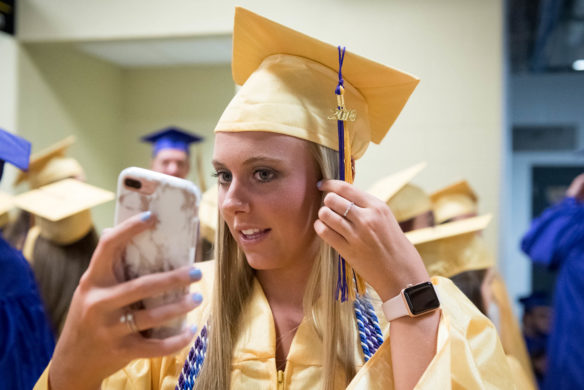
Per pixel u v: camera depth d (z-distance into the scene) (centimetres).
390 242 76
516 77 734
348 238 76
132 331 62
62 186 239
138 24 361
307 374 85
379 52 338
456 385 76
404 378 76
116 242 61
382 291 78
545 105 730
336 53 85
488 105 331
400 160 337
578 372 300
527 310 410
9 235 263
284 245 83
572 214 348
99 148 525
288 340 90
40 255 207
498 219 327
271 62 87
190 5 354
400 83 90
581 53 558
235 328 92
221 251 94
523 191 743
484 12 331
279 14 344
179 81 550
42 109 429
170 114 553
